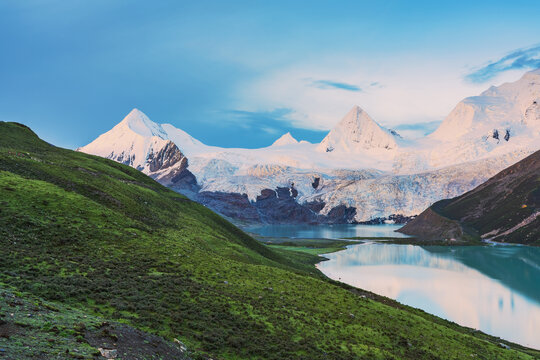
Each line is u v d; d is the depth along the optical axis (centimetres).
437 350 4819
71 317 2617
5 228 4966
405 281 12900
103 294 3703
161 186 14162
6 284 3269
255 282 5741
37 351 1923
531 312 9488
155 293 4153
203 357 2925
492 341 6619
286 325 4319
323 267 15812
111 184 9725
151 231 7162
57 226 5594
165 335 3200
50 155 11081
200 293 4559
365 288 11662
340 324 4838
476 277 13925
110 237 5962
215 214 13700
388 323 5381
